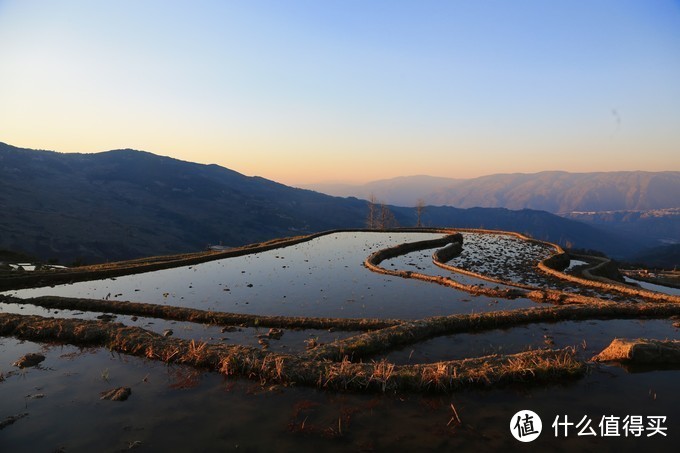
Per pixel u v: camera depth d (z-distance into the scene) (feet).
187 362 38.42
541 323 53.78
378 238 176.24
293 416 28.73
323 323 52.24
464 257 125.49
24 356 39.47
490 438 25.91
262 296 70.64
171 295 71.97
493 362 36.09
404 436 26.13
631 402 30.94
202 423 27.84
